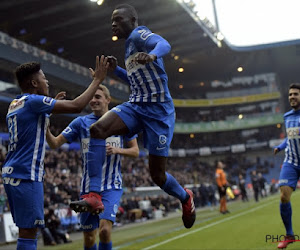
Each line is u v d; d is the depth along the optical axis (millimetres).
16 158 2914
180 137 46094
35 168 2936
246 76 47281
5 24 25156
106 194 3877
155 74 2852
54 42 28969
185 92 48188
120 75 3182
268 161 43469
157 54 2549
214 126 45312
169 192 3088
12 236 11039
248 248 5398
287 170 5344
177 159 44094
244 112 46562
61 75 25016
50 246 9789
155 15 28609
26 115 2922
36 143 2955
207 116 46594
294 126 5340
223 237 6996
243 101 46250
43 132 3012
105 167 3945
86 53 31328
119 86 31234
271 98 45750
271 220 8977
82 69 27172
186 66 42031
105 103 4320
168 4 26859
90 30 27812
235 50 39375
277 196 22734
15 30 25828
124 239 9180
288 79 48844
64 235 10359
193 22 30422
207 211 17250
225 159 43406
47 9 24328
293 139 5348
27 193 2875
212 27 32969
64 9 24594
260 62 44281
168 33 32469
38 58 23203
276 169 42031
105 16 26219
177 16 29094
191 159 44781
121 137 4293
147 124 2848
